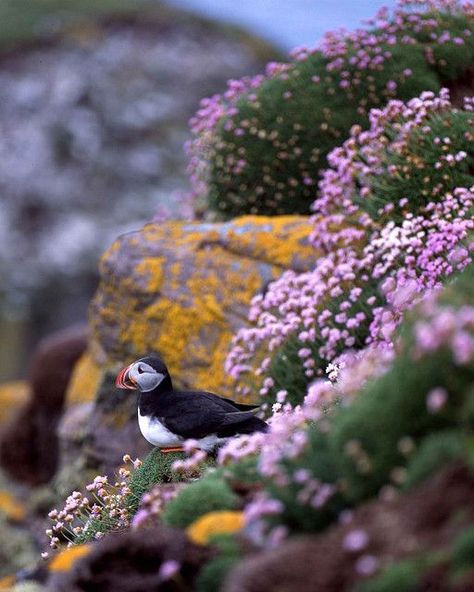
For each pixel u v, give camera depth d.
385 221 13.00
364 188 12.77
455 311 6.73
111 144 51.56
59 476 16.89
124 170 50.88
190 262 14.74
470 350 5.77
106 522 10.26
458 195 12.72
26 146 50.69
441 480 6.00
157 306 14.78
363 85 15.62
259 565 6.11
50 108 51.97
